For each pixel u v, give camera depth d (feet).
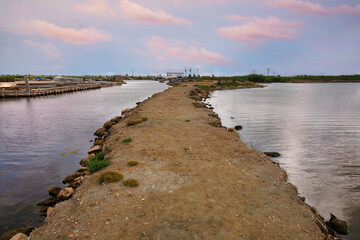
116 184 30.60
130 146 47.60
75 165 52.42
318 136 75.66
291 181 41.70
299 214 24.76
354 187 39.32
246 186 30.83
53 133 85.66
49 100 214.48
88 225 22.06
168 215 23.52
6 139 76.74
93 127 96.89
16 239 24.25
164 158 40.81
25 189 40.52
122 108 160.45
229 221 22.61
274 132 81.20
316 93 270.46
